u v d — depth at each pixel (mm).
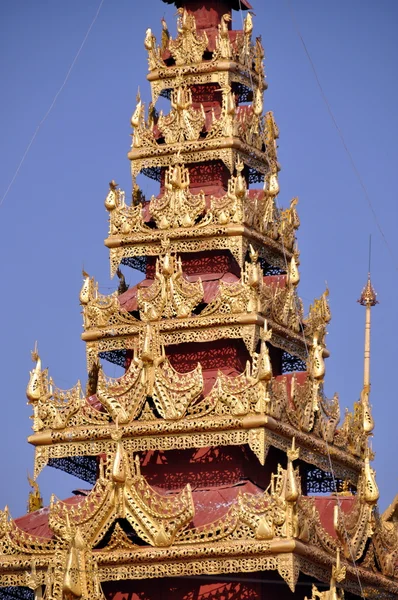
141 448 106562
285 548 99750
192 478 107438
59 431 108500
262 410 104312
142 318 110812
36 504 113500
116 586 105562
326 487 114188
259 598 102750
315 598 100875
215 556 101312
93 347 112375
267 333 106062
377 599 110125
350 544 106812
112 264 114750
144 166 116812
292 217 118375
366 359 124250
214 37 119375
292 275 113750
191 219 113062
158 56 119062
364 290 125750
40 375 109750
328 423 111562
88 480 112562
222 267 113938
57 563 101625
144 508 103125
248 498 101375
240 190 112438
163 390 106750
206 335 109375
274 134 119750
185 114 116250
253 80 119625
